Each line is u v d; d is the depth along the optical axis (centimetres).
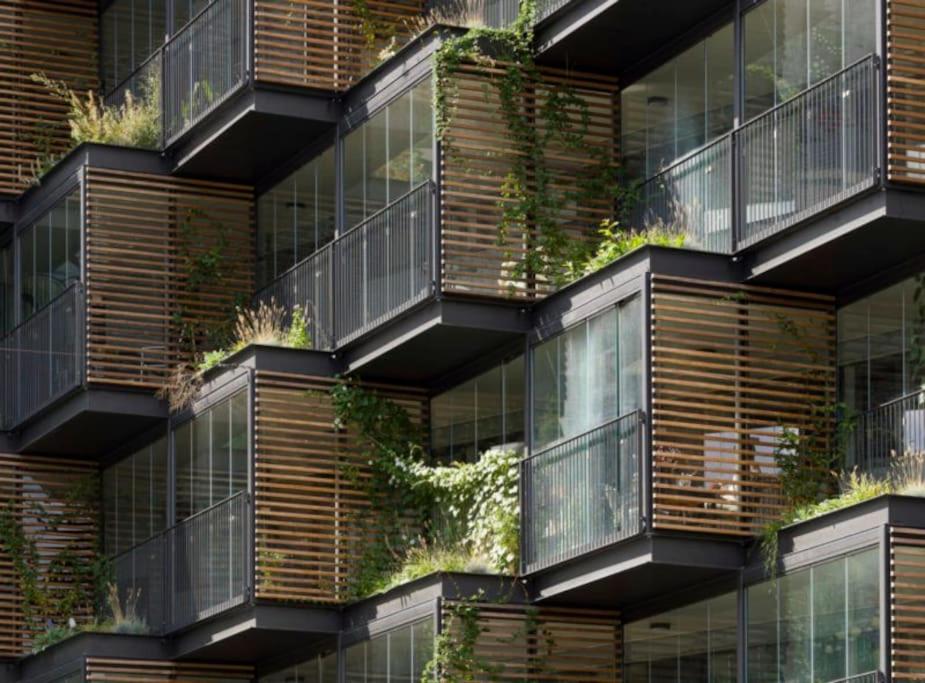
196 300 3881
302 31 3700
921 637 2777
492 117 3419
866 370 3058
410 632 3316
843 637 2847
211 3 3775
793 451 3062
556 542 3180
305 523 3506
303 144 3781
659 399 3041
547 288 3381
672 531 3006
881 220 2878
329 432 3550
